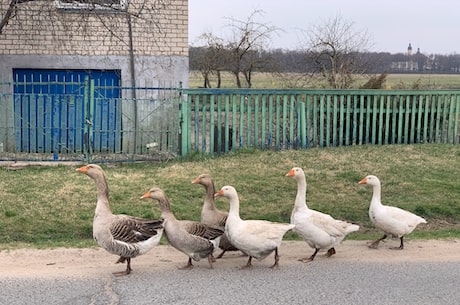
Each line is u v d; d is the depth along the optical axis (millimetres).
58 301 6090
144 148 15359
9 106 15445
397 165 13719
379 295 6430
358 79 20641
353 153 15078
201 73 28656
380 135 16766
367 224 9922
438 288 6691
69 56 16297
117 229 6773
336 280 6953
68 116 15922
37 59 16141
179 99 14750
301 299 6270
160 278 6961
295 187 11758
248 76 27047
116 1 15992
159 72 16891
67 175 12438
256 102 15383
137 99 14906
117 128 15969
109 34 16359
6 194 10656
